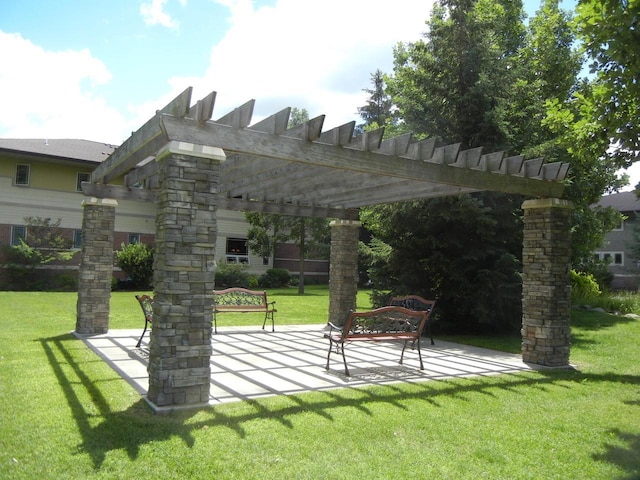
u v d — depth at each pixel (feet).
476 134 37.93
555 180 24.70
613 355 29.50
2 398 16.34
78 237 76.07
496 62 39.58
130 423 14.01
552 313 24.62
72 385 18.19
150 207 82.74
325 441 13.16
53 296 57.06
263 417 14.89
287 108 16.39
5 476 10.60
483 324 39.78
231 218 91.81
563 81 49.21
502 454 12.73
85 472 10.91
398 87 49.73
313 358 25.31
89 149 81.30
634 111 19.25
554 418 15.89
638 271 89.61
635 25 16.48
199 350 15.71
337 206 37.78
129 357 23.71
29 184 72.33
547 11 49.21
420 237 39.04
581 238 47.73
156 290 15.81
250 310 35.81
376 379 20.70
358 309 57.11
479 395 18.47
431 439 13.66
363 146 18.74
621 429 14.88
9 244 70.28
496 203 37.83
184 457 11.80
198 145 15.52
